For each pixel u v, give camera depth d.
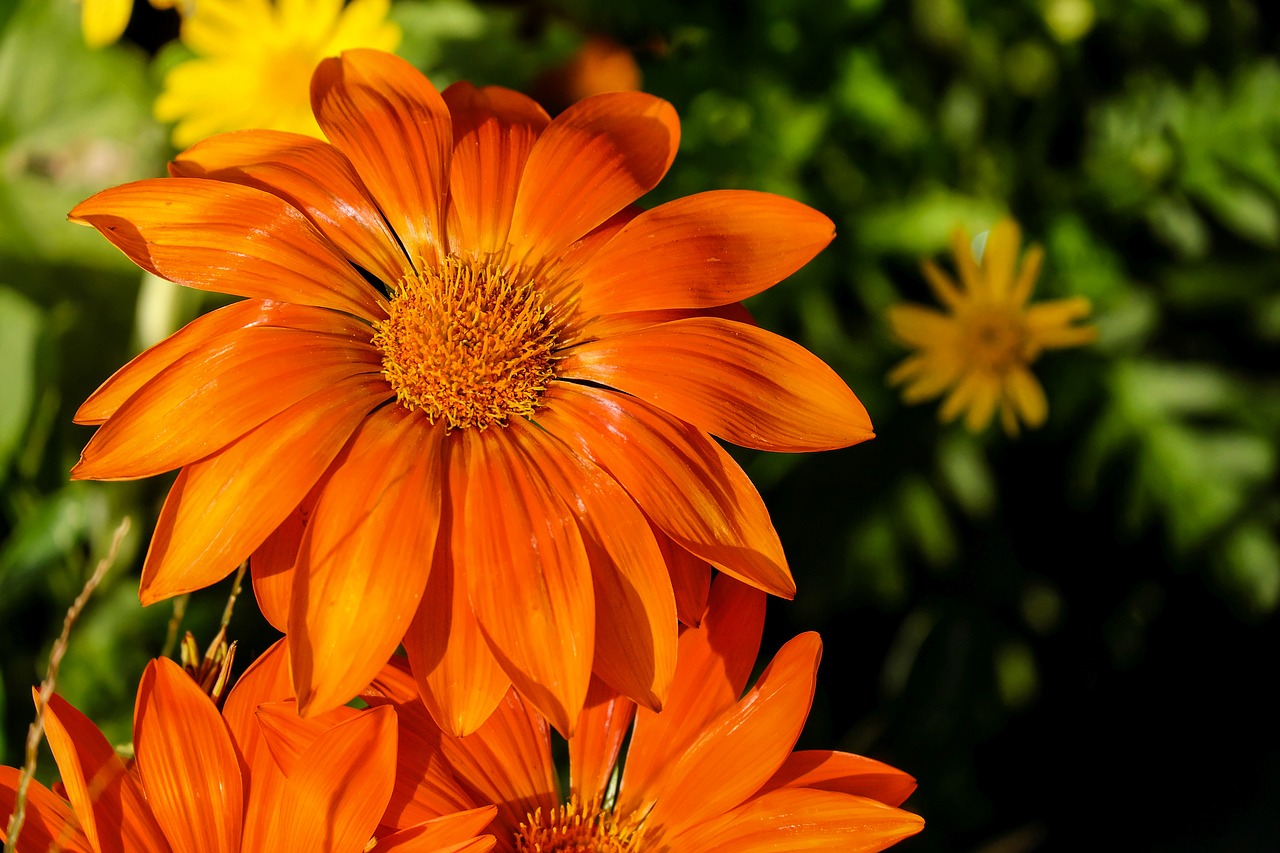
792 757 0.38
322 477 0.38
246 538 0.37
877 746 0.47
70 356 0.47
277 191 0.38
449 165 0.39
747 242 0.39
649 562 0.38
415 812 0.37
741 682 0.38
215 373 0.38
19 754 0.44
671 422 0.38
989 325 0.47
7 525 0.46
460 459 0.38
